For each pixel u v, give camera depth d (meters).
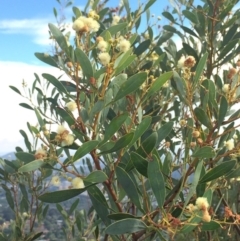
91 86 0.43
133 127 0.53
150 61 0.71
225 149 0.56
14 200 0.88
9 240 0.77
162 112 0.71
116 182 0.58
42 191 0.79
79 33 0.45
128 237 0.59
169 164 0.53
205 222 0.42
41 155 0.43
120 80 0.46
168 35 0.76
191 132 0.51
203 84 0.57
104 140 0.44
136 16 0.75
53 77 0.46
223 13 0.71
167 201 0.47
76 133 0.45
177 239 0.49
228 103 0.50
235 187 0.69
